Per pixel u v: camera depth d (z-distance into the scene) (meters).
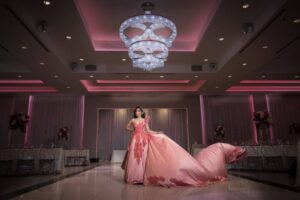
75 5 4.75
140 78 9.29
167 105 12.22
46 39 6.02
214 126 12.10
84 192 3.21
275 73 9.03
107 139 12.05
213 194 2.92
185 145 12.04
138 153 4.00
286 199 2.66
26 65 7.60
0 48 6.96
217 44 6.77
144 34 5.35
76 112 12.06
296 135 11.66
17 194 3.17
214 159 4.14
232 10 5.00
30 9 4.87
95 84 10.92
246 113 12.24
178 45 7.24
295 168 4.97
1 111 11.63
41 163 6.20
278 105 12.10
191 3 5.25
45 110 11.98
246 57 7.01
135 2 5.20
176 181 3.47
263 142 7.43
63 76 8.82
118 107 12.12
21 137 11.53
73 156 9.73
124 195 2.91
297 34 5.63
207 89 11.06
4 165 5.95
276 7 4.64
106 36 6.86
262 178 4.83
